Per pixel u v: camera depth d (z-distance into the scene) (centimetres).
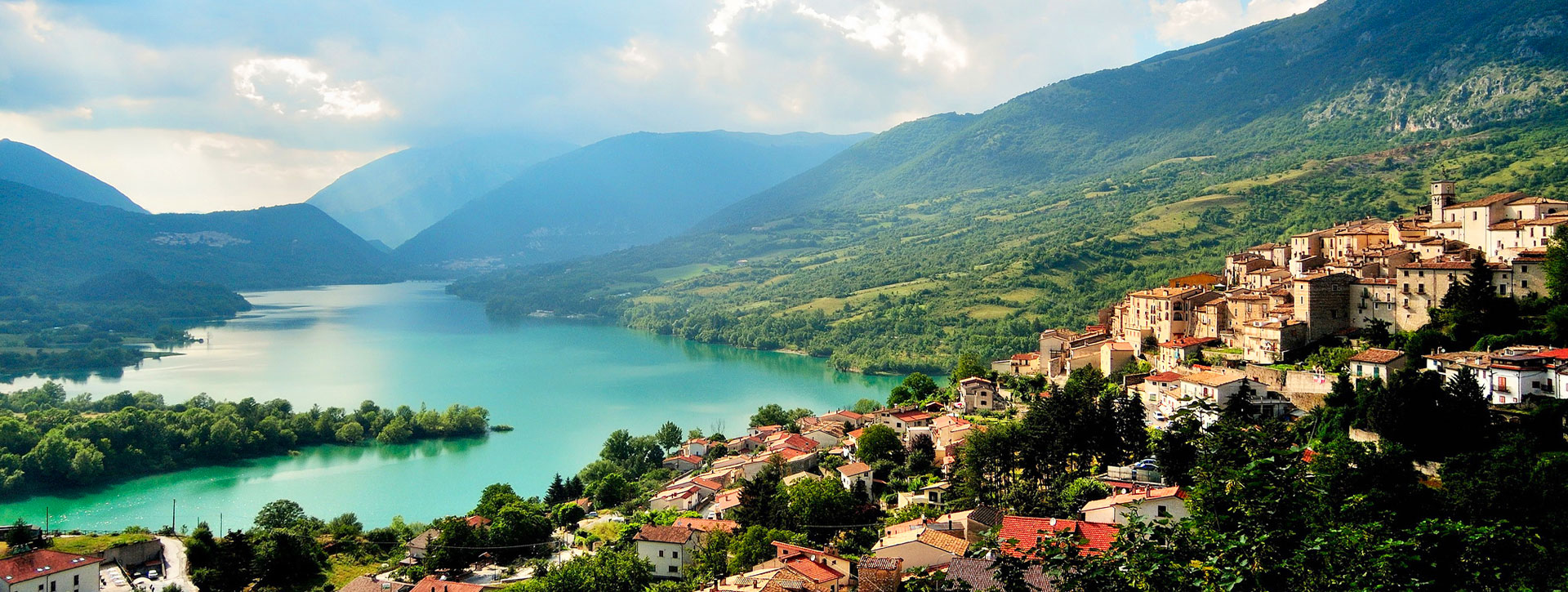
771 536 12975
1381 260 16775
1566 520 8500
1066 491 12156
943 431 18262
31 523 18438
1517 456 10225
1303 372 14600
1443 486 9900
